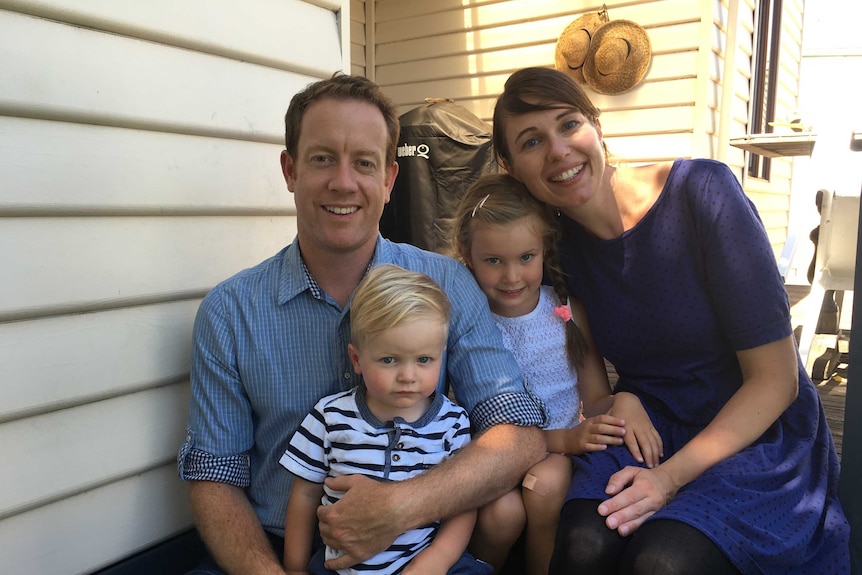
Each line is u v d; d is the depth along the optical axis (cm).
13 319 135
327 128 147
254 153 184
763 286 149
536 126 159
